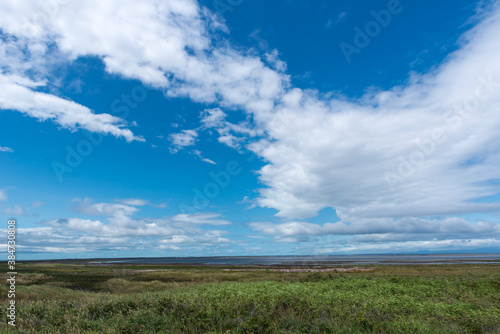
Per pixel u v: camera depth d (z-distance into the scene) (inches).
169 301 454.6
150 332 324.8
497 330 313.0
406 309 401.7
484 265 2181.3
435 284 649.6
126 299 498.9
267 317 367.9
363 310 387.9
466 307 415.2
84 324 362.6
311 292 540.7
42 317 414.9
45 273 1712.6
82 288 1053.2
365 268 1982.0
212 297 494.0
